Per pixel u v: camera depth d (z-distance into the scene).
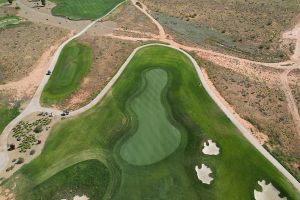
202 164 61.47
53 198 57.50
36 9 118.56
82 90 80.44
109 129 68.88
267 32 103.31
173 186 58.09
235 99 76.38
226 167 60.91
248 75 85.69
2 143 67.44
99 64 89.12
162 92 77.62
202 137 66.25
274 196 56.97
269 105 75.62
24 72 87.38
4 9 119.12
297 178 59.25
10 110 75.56
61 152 64.69
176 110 72.50
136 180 59.25
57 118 72.56
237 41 100.12
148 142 65.62
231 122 69.75
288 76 85.94
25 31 105.88
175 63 87.69
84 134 68.12
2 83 83.81
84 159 63.12
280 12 112.56
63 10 117.38
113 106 74.69
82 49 95.75
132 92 78.12
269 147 64.81
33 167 62.28
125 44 97.38
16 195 58.00
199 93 77.44
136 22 109.75
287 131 69.00
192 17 112.12
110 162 62.34
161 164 61.56
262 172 60.03
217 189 57.50
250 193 56.94
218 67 87.88
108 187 58.47
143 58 90.19
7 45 98.88
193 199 56.16
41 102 77.44
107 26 107.50
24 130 70.06
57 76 85.38
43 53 94.62
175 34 103.19
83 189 58.50
